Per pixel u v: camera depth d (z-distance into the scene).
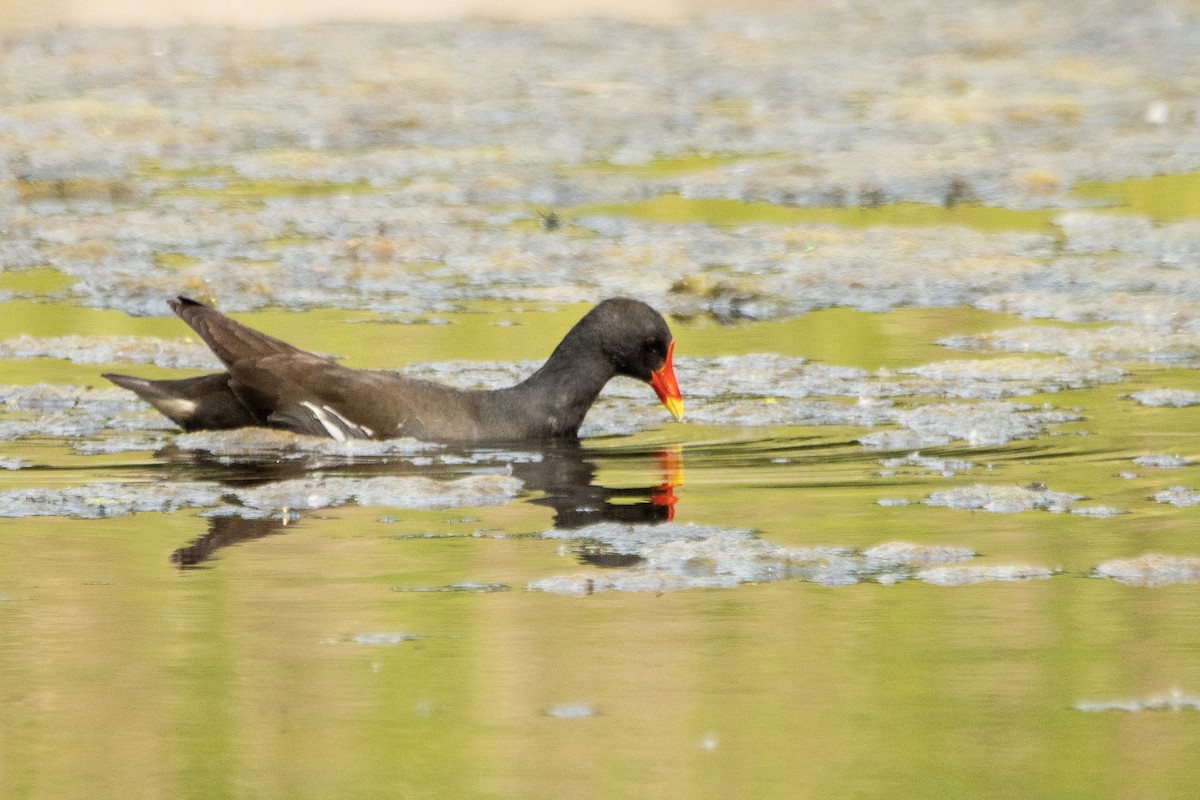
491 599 9.41
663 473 12.24
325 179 25.27
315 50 36.25
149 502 11.37
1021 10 43.28
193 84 32.50
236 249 20.88
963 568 9.95
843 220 22.97
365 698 8.04
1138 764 7.29
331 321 17.38
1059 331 17.08
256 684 8.20
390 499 11.50
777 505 11.31
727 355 16.38
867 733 7.64
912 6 44.00
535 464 12.55
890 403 14.41
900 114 30.38
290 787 7.11
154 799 7.01
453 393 13.39
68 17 39.53
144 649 8.65
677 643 8.75
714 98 31.89
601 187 24.73
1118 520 10.87
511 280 19.47
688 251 21.05
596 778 7.19
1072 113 30.34
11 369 15.27
